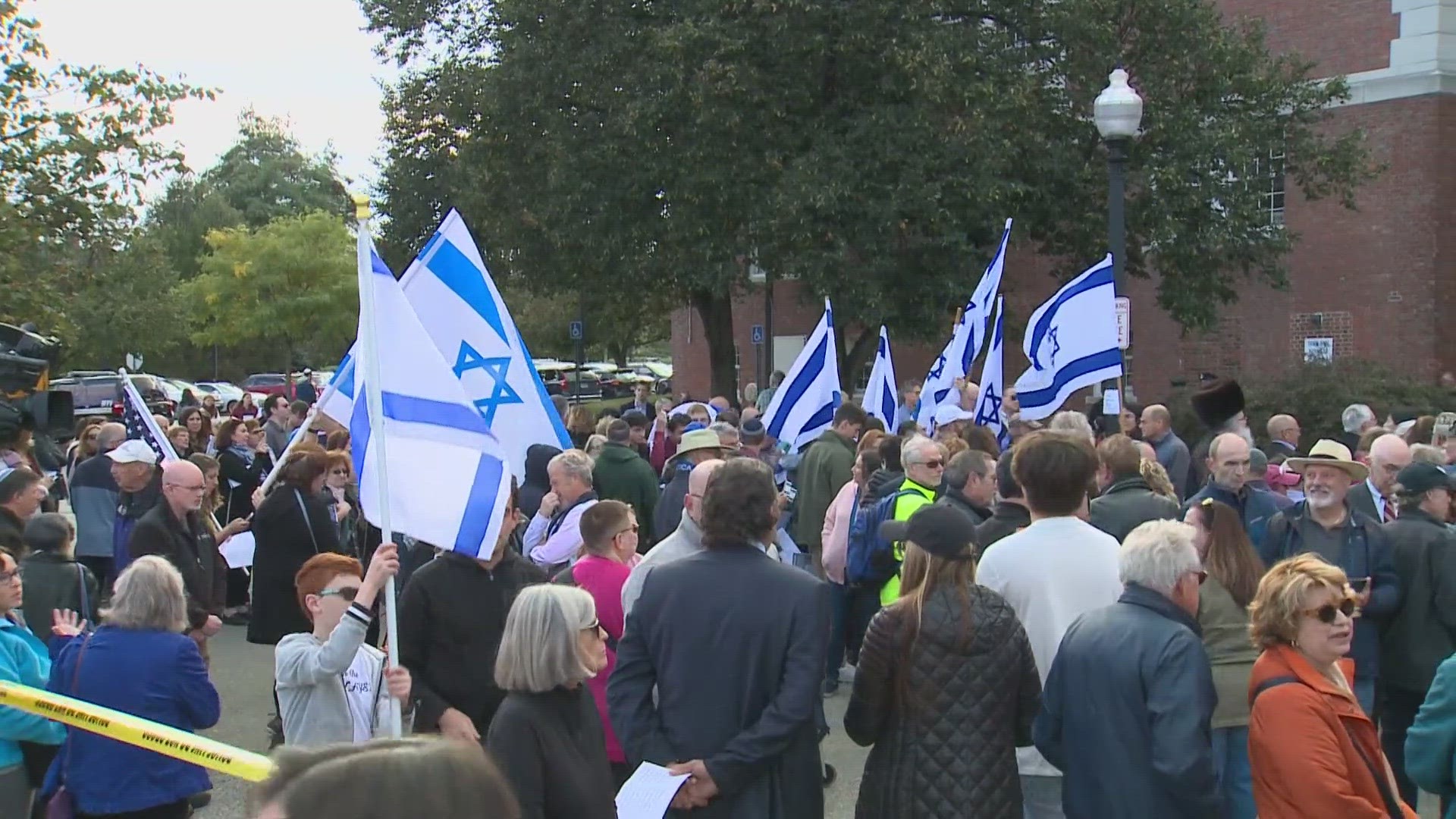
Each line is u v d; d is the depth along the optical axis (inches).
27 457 432.8
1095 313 381.4
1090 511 242.5
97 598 273.6
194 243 2363.4
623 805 159.8
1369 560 239.0
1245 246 890.1
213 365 2383.1
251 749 315.3
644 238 887.1
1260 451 318.3
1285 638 157.6
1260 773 155.2
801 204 794.2
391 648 176.9
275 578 352.2
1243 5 1053.2
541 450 327.6
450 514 189.3
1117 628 162.1
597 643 153.6
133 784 188.2
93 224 716.7
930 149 810.2
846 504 326.0
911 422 413.4
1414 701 244.4
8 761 190.1
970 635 168.2
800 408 429.7
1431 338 964.6
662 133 849.5
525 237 968.3
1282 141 901.8
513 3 885.8
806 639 165.6
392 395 192.9
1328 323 1016.2
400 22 1001.5
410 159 1100.5
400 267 1154.0
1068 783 165.8
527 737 147.9
